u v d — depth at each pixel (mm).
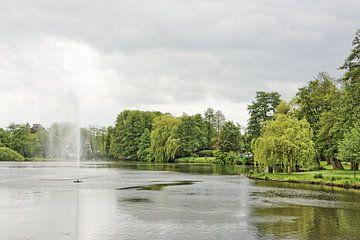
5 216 29031
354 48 54250
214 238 22766
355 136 49781
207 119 159625
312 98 71312
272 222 27000
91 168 96875
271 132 62469
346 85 55625
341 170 66312
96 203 35344
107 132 172625
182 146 131375
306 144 59188
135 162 136375
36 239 22594
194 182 56656
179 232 24125
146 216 29109
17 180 59562
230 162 114125
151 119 154125
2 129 163500
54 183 54656
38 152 158875
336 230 24609
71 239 22562
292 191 44562
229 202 36062
